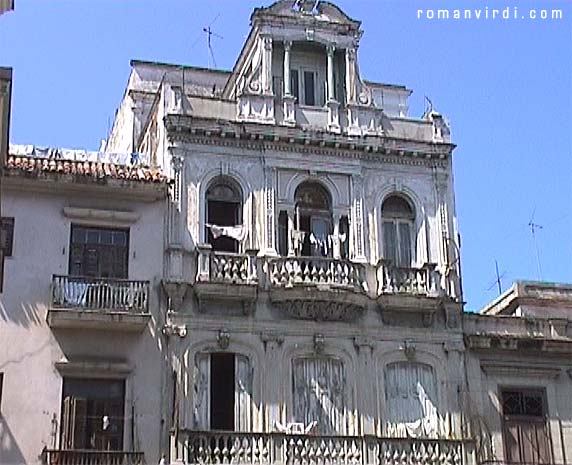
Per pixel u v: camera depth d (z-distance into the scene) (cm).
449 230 3375
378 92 4334
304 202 3312
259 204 3231
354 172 3344
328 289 3108
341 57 3497
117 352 2966
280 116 3347
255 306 3105
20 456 2808
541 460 3189
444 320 3253
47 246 3023
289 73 3416
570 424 3256
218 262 3105
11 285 2956
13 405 2847
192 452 2891
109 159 3491
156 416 2927
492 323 3306
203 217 3177
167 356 2991
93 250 3069
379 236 3306
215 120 3247
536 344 3281
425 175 3428
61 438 2852
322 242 3278
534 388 3275
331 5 3500
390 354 3175
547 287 3559
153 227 3123
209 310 3072
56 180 3055
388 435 3092
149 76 4153
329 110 3397
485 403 3203
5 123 2581
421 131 3475
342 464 2989
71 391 2906
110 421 2902
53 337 2934
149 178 3139
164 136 3244
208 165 3231
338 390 3103
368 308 3200
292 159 3306
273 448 2948
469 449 3120
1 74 2405
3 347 2891
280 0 3459
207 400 2997
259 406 3012
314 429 3041
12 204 3036
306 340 3111
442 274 3306
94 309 2933
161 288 3058
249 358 3059
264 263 3152
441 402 3167
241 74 3688
